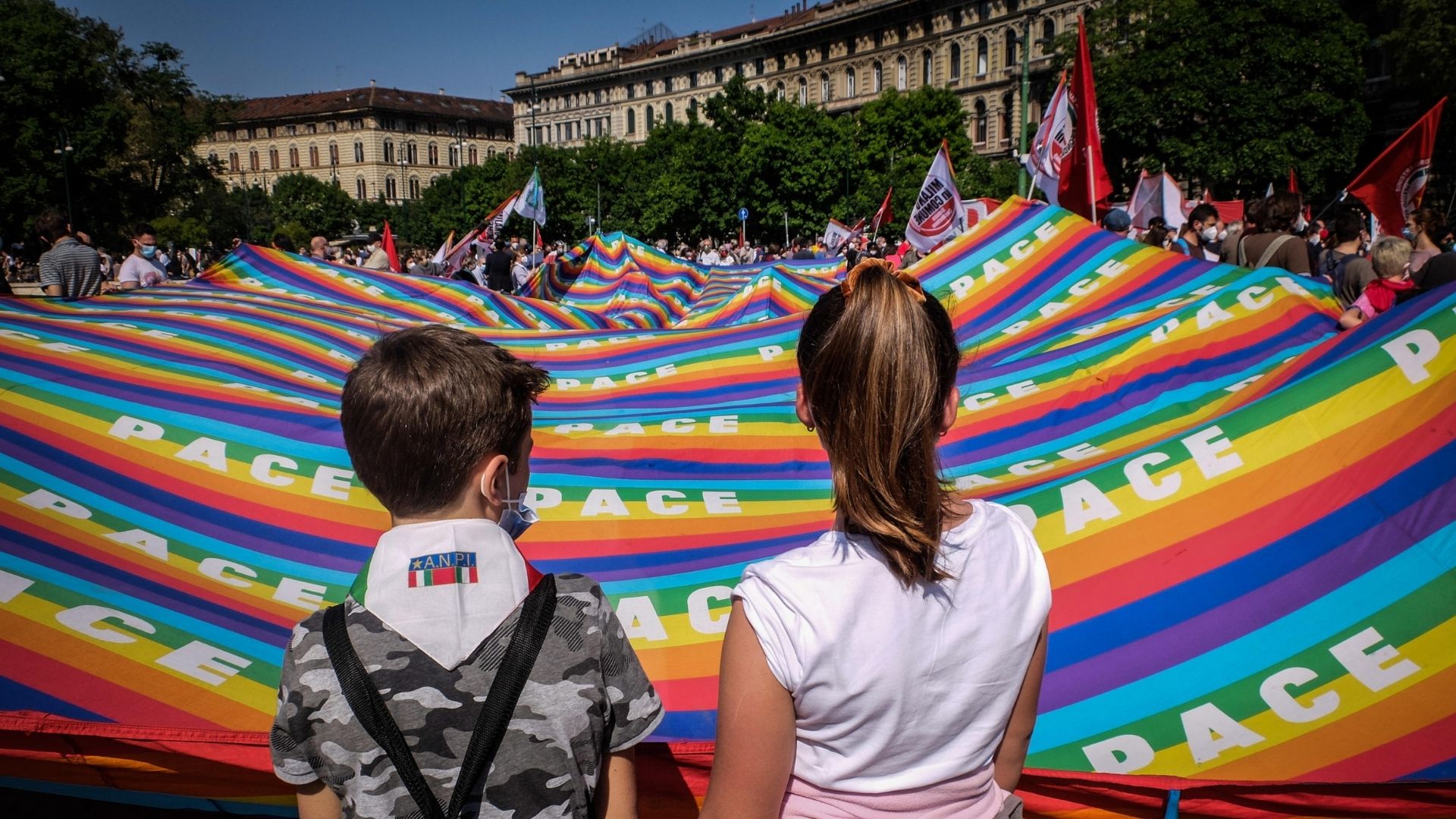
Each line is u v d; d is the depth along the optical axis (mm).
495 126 117750
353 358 5465
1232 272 5520
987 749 1350
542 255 20062
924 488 1288
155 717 2139
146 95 57344
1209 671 2469
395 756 1237
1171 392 4426
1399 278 4703
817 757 1299
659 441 4207
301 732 1274
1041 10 58969
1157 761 2277
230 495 3447
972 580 1321
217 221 73188
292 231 79500
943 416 1347
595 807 1396
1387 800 2045
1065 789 2166
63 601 2457
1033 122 60531
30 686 2131
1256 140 38156
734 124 56406
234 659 2395
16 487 3131
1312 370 3494
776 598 1272
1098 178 8977
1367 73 43750
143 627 2432
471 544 1356
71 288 8211
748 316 8172
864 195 53438
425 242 86938
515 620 1331
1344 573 2600
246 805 2154
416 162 113312
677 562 3289
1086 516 2922
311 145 114312
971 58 64312
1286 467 2867
